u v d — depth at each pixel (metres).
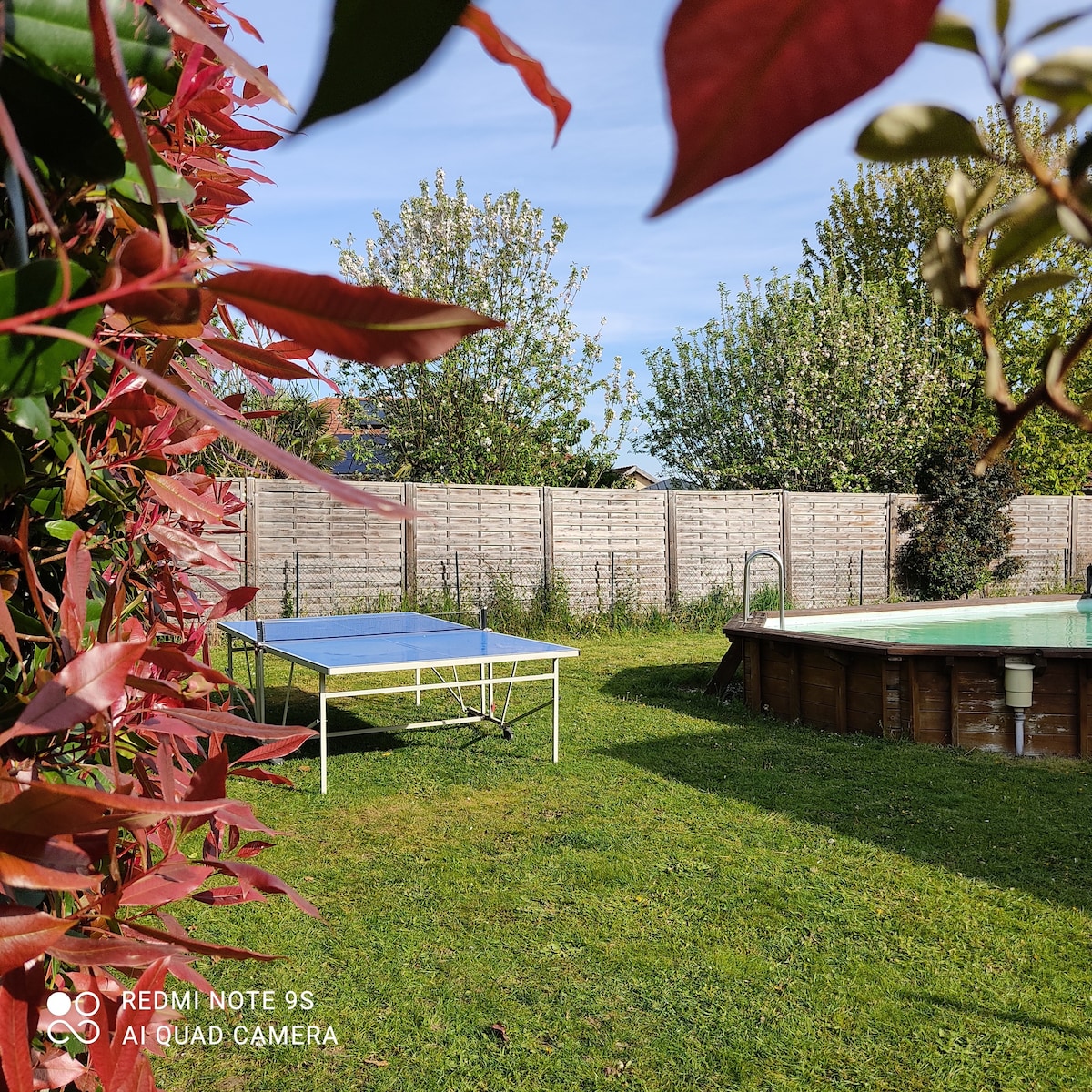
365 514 11.37
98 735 0.81
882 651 6.80
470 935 3.83
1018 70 0.14
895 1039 3.12
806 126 0.13
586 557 12.90
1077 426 0.23
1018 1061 3.00
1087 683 6.38
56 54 0.37
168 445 0.97
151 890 0.76
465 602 11.98
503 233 14.62
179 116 0.78
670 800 5.52
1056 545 16.34
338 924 3.92
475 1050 3.06
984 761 6.30
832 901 4.14
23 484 0.66
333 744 6.81
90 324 0.42
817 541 14.55
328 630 7.54
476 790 5.73
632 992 3.42
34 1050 0.77
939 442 15.49
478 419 14.23
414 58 0.19
